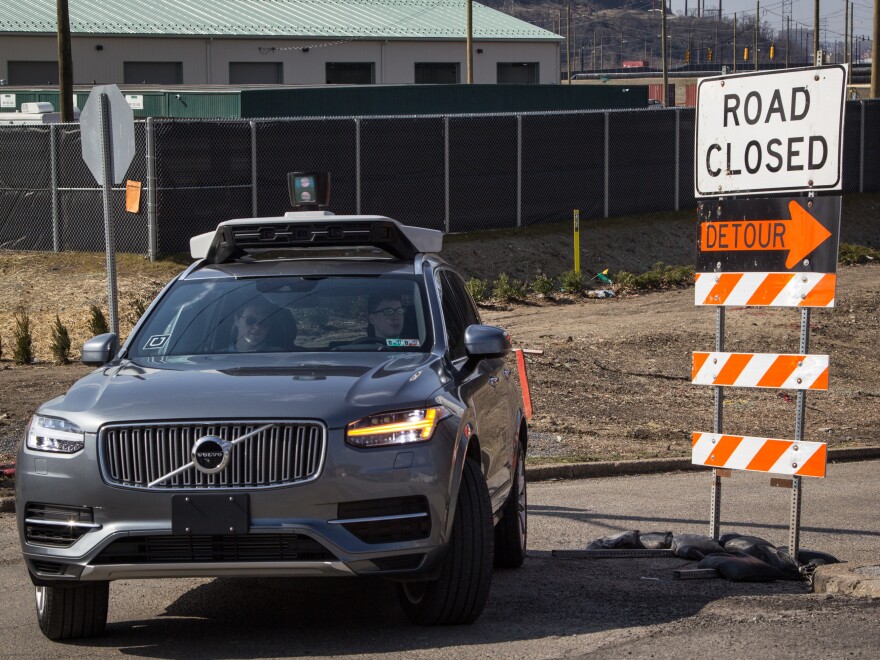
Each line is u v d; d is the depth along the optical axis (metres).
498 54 105.88
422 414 9.30
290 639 9.69
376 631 9.88
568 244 49.56
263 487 8.89
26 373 27.64
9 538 14.77
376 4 106.88
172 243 40.66
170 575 9.03
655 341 32.69
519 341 32.09
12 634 10.17
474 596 9.67
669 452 21.16
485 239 48.16
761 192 12.77
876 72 69.00
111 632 10.17
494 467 11.23
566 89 73.19
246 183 42.19
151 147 39.69
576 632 9.67
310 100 61.56
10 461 18.81
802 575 12.05
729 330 34.47
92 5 92.06
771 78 12.61
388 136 46.12
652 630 9.66
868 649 8.94
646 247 51.16
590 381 27.77
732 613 10.16
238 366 10.20
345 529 8.94
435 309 11.12
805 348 12.48
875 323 36.94
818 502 17.25
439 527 9.19
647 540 13.63
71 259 41.12
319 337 10.85
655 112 54.91
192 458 8.95
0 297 37.53
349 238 11.74
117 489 8.96
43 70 87.19
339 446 8.98
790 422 24.83
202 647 9.52
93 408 9.33
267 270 11.79
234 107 59.22
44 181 42.25
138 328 11.27
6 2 89.62
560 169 51.72
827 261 12.26
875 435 23.73
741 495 17.86
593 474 19.80
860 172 63.66
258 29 94.94
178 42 91.19
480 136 48.84
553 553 13.37
